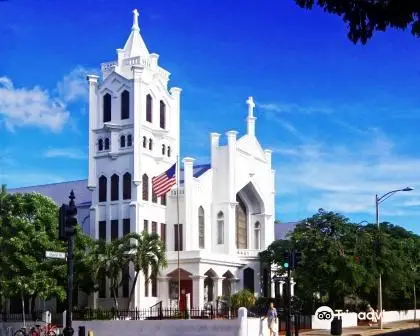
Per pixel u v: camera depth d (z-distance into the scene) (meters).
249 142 78.44
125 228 67.12
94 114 70.56
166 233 70.31
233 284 71.62
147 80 70.38
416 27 13.77
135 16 72.75
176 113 74.38
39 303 68.12
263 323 43.97
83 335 34.88
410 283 73.56
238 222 78.62
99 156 69.62
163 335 45.19
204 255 65.44
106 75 70.75
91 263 58.84
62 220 28.30
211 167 75.06
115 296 60.16
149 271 64.75
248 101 79.62
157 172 70.31
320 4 14.02
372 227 66.94
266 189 80.88
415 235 85.94
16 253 56.78
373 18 13.93
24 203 59.09
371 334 50.94
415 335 49.00
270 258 70.50
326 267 60.28
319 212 65.69
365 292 66.94
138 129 67.75
